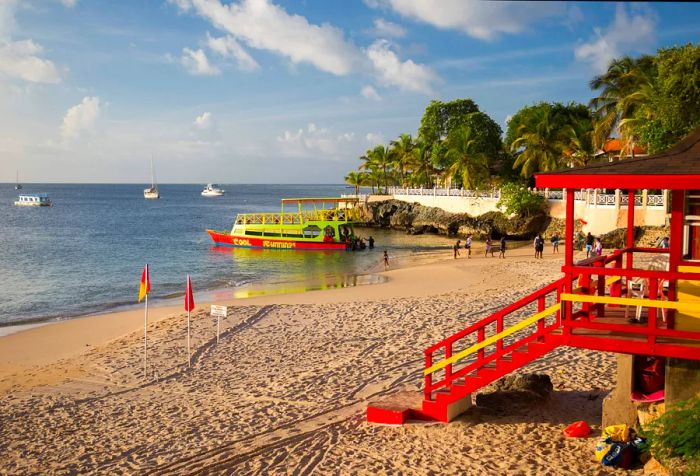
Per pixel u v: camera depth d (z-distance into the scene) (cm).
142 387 1694
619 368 1127
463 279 3625
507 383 1429
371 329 2219
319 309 2658
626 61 4897
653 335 962
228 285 3931
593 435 1166
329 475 1081
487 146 7056
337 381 1634
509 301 2648
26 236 7462
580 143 5747
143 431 1362
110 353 2080
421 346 1947
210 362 1900
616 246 4562
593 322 1017
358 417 1358
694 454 879
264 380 1683
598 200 4847
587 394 1410
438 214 7269
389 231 7794
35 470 1180
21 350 2250
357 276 4166
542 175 988
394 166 9350
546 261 4259
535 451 1108
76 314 3069
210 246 6300
